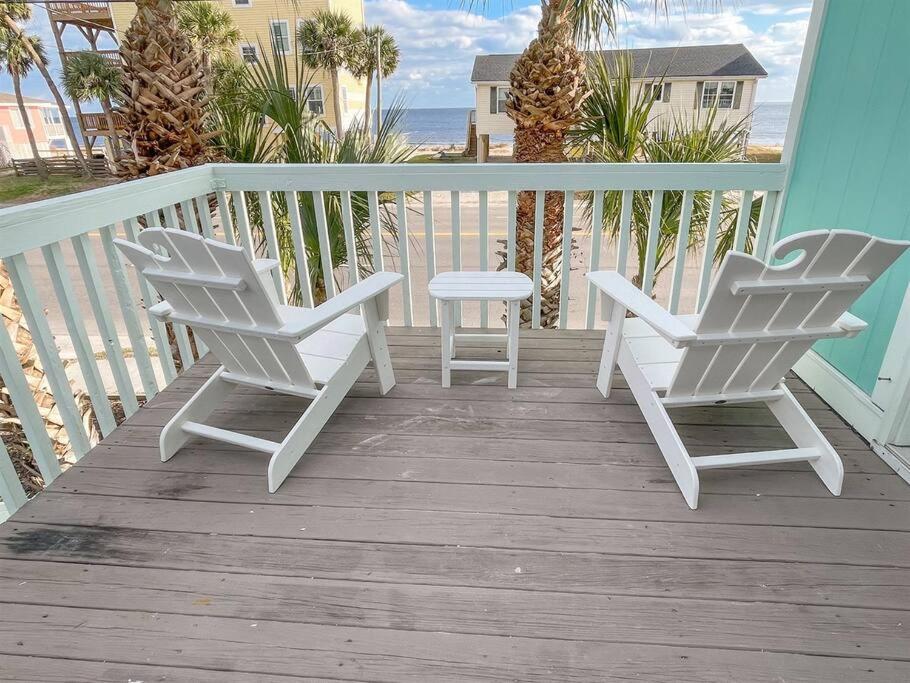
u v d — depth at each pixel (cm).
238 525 155
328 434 196
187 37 290
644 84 335
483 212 254
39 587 135
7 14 1631
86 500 165
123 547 147
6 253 157
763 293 137
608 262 666
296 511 160
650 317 161
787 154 237
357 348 202
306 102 338
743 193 247
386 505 161
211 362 256
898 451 174
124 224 213
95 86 1545
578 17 322
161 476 176
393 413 209
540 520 155
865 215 192
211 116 318
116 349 209
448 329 218
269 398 221
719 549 143
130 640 122
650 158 348
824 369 215
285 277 360
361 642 120
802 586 132
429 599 130
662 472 173
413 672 114
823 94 214
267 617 127
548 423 201
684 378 168
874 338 188
